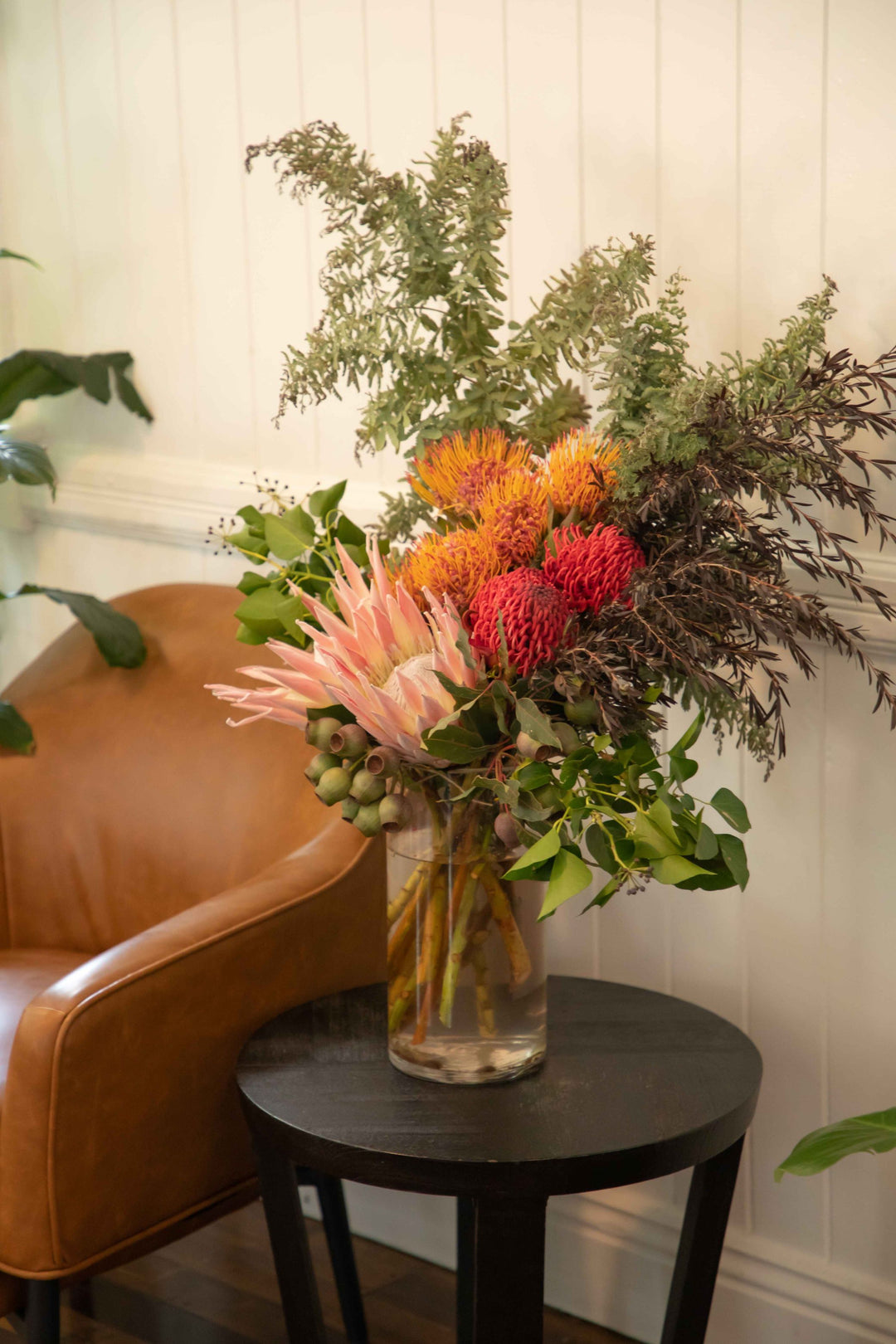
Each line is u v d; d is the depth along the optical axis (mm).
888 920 1496
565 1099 1198
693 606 1064
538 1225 1120
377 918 1563
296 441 1954
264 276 1952
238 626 1829
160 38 2008
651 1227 1719
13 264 2275
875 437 1411
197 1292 1841
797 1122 1590
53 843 1851
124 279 2129
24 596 2348
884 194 1385
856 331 1421
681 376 1186
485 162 1243
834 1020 1548
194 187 2010
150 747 1810
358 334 1248
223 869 1711
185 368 2074
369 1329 1757
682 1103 1191
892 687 1453
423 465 1229
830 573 1150
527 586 1032
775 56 1435
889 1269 1540
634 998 1459
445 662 1044
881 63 1367
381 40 1767
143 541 2180
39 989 1609
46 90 2178
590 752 1007
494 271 1279
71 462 2238
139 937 1348
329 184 1271
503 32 1648
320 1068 1271
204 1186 1384
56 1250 1255
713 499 1104
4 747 1914
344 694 1045
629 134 1560
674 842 1005
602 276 1244
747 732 1317
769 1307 1625
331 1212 1712
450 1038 1219
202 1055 1357
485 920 1194
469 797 1127
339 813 1584
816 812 1528
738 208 1485
